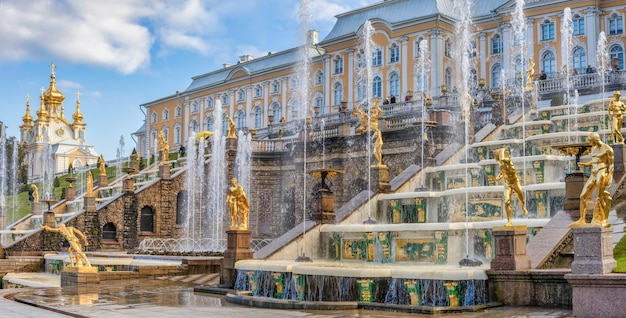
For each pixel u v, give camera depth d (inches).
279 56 3757.4
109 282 1006.4
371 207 1118.4
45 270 1567.4
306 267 719.7
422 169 1266.0
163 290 876.0
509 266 627.8
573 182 766.5
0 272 1531.7
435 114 1553.9
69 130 5349.4
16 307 673.0
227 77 4001.0
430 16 2824.8
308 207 1828.2
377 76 3061.0
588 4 2527.1
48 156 5054.1
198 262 1131.3
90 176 1867.6
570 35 2573.8
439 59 2827.3
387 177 1176.8
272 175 1941.4
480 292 631.8
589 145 761.0
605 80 1780.3
